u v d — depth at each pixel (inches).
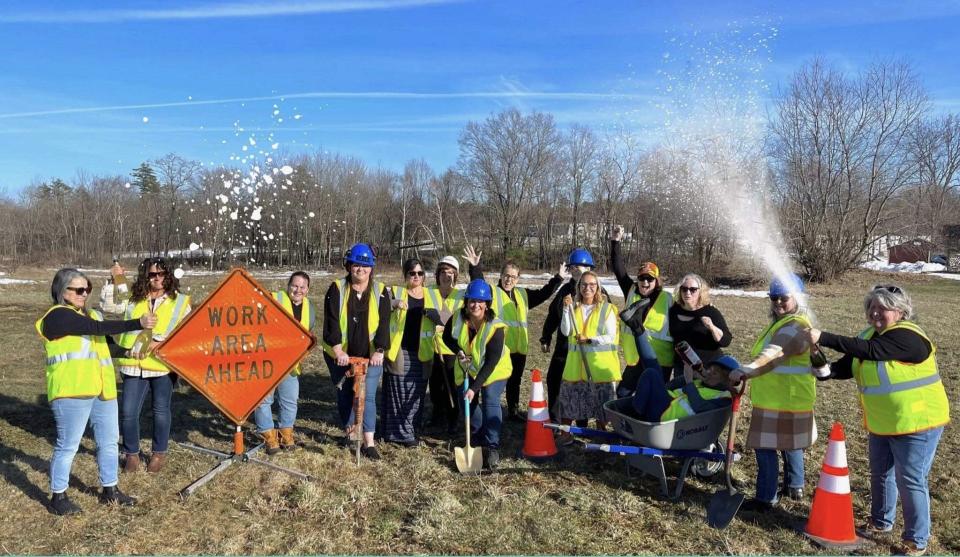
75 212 2021.4
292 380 244.2
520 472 226.7
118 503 193.2
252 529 180.2
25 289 942.4
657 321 238.1
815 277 1144.8
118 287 222.8
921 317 657.0
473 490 210.1
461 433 270.5
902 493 169.9
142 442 251.1
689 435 198.1
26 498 196.7
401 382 251.6
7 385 341.1
